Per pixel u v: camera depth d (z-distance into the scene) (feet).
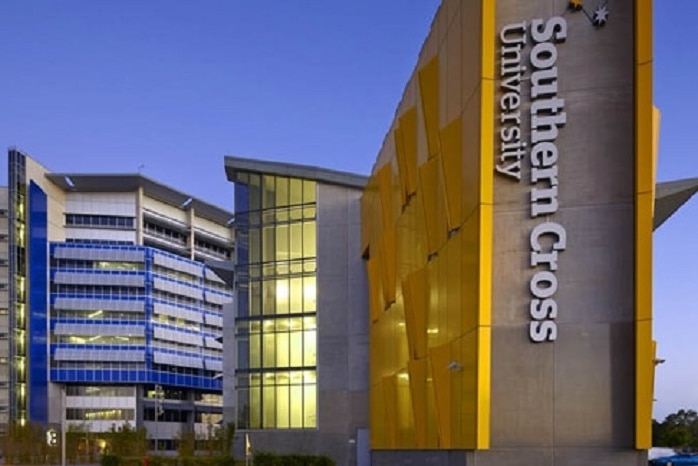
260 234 159.33
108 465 173.27
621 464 57.98
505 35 62.80
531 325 60.18
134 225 411.75
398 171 100.73
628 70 60.85
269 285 156.97
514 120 62.03
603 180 60.44
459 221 68.03
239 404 156.56
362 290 148.05
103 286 395.34
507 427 60.08
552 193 60.80
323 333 148.97
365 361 145.69
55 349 383.04
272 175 158.81
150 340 397.80
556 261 60.44
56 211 399.85
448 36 73.67
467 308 64.13
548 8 62.23
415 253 89.66
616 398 58.65
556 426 59.31
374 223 124.57
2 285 375.45
